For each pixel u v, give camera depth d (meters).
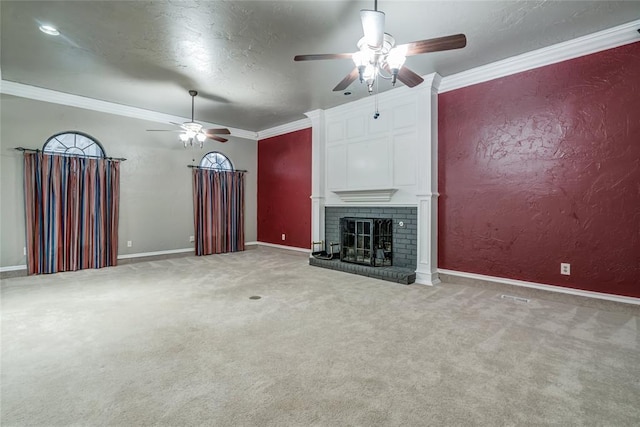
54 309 3.36
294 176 6.96
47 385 1.97
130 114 5.84
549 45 3.51
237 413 1.72
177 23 3.10
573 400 1.82
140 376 2.08
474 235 4.24
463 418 1.68
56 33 3.28
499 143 4.00
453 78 4.34
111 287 4.24
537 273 3.74
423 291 4.05
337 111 5.78
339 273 5.09
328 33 3.28
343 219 5.63
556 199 3.60
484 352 2.40
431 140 4.43
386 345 2.52
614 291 3.27
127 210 5.89
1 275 4.68
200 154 6.91
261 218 7.82
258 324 2.95
